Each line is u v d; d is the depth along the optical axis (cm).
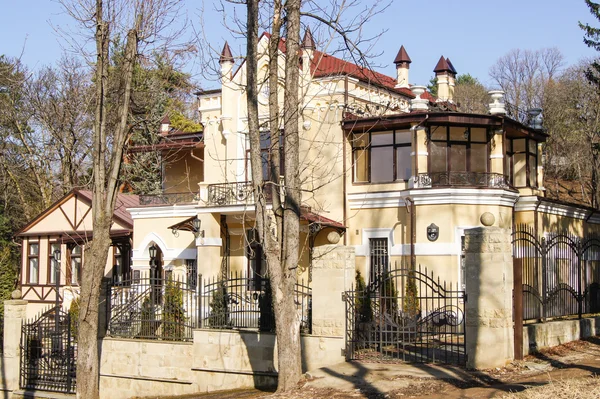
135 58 1992
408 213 2702
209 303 1969
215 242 2917
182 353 1930
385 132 2819
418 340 1769
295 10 1522
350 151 2827
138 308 2077
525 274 1784
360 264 2795
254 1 1523
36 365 2144
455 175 2702
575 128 5056
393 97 3250
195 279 2928
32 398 2097
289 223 1527
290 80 1529
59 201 3691
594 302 2278
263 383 1780
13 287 3516
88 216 3600
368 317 1683
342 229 2808
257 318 1914
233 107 3081
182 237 3152
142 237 3262
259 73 2973
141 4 1973
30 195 4688
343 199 2820
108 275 3584
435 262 2603
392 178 2791
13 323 2180
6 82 3775
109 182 1980
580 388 1162
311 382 1454
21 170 4469
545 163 5078
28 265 3850
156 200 3244
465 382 1387
